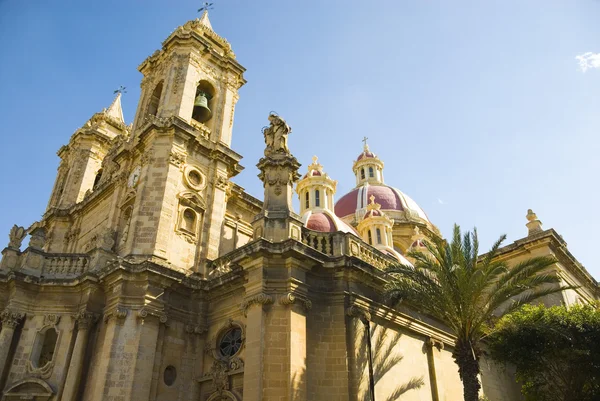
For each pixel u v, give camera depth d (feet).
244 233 103.30
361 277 71.41
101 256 83.35
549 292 65.51
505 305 112.06
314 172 123.44
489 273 63.05
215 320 77.92
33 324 78.84
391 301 74.38
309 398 61.21
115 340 70.08
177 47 104.99
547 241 122.21
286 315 62.95
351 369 63.77
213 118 103.04
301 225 71.67
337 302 67.92
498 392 94.79
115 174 104.06
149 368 69.62
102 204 107.04
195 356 76.02
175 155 88.43
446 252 65.10
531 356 79.10
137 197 84.94
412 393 73.26
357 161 189.67
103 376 67.36
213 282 79.30
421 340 80.94
